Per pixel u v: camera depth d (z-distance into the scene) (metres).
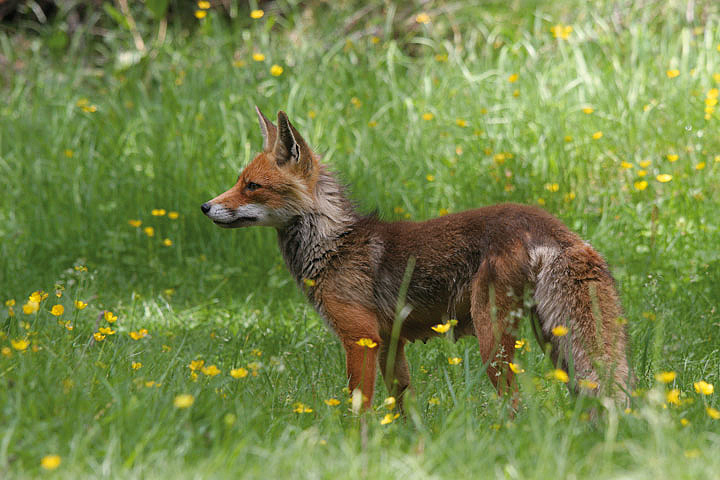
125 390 6.11
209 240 13.70
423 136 14.92
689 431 5.71
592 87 15.44
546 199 13.23
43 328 8.23
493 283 7.43
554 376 6.48
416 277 7.97
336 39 19.52
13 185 15.12
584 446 5.58
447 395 7.35
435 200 13.68
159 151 15.02
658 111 14.66
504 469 5.27
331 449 5.48
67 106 16.83
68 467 4.97
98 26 21.84
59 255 13.33
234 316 11.16
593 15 17.83
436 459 5.29
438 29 19.73
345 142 15.01
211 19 20.05
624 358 6.72
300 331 10.14
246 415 6.04
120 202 14.27
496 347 7.16
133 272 12.93
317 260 8.33
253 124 15.57
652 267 11.10
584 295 7.02
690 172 13.05
